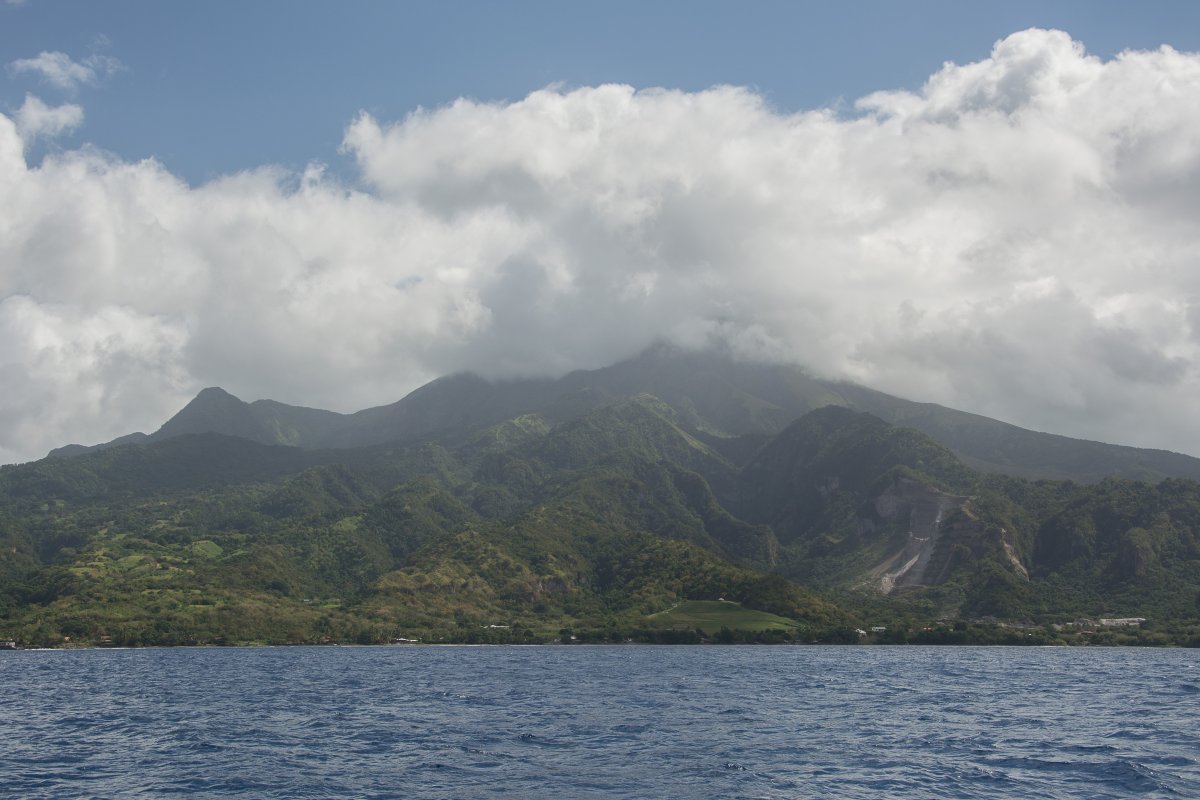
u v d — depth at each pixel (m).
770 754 100.31
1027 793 79.69
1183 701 159.75
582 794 80.38
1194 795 78.56
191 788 84.00
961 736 114.06
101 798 80.25
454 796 79.88
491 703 158.25
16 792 82.88
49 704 159.75
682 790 81.50
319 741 111.94
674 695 173.38
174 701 164.62
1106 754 98.94
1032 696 170.00
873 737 113.56
